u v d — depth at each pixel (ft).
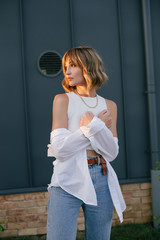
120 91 11.79
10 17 11.00
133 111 11.87
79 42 11.51
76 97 5.38
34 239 10.52
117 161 11.73
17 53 11.06
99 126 4.88
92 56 5.26
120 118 11.76
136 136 11.89
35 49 11.20
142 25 11.86
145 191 11.73
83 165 5.01
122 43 11.74
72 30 11.30
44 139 11.27
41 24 11.22
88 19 11.57
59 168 5.08
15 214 10.89
